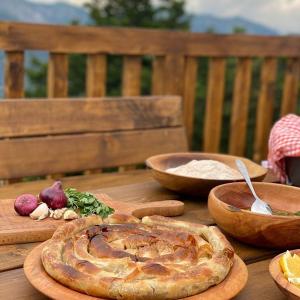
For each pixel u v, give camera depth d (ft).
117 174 6.37
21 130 6.42
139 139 7.36
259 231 3.77
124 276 2.94
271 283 3.44
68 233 3.41
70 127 6.80
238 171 5.36
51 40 8.35
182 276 2.88
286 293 2.96
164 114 7.65
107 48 8.95
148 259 3.11
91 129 6.97
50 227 4.01
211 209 4.07
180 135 7.75
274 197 4.54
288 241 3.81
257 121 11.44
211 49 10.16
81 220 3.54
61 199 4.30
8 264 3.57
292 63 11.61
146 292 2.78
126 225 3.57
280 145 5.32
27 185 5.69
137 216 4.54
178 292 2.83
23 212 4.25
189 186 4.97
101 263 3.05
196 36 9.93
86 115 6.93
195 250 3.23
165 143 7.61
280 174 5.53
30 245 3.91
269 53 10.98
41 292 2.89
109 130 7.13
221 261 3.07
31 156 6.46
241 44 10.52
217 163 5.21
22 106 6.43
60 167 6.70
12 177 6.32
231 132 11.07
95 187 5.77
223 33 10.24
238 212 3.80
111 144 7.13
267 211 4.25
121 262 3.02
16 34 8.00
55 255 3.12
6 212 4.33
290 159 5.34
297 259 3.19
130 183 5.99
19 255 3.72
